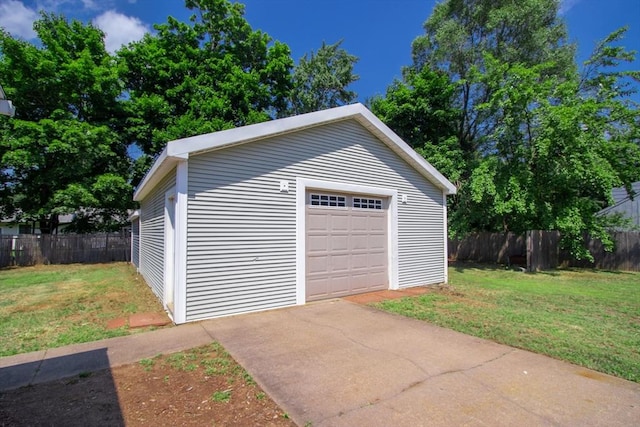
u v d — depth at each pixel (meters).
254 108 20.11
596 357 3.86
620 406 2.79
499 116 14.56
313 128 6.77
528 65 15.93
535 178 12.55
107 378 3.33
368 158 7.76
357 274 7.52
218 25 20.53
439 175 9.11
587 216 12.38
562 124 10.83
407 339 4.44
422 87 16.48
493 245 15.63
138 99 17.48
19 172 15.85
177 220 5.12
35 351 4.09
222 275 5.48
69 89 16.27
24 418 2.62
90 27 17.70
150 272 8.69
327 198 7.09
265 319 5.35
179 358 3.80
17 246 14.36
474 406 2.76
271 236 6.06
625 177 12.98
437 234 9.51
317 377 3.29
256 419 2.59
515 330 4.87
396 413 2.65
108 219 18.98
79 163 14.77
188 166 5.22
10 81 15.16
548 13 16.12
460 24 17.56
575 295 7.73
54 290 8.31
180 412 2.70
